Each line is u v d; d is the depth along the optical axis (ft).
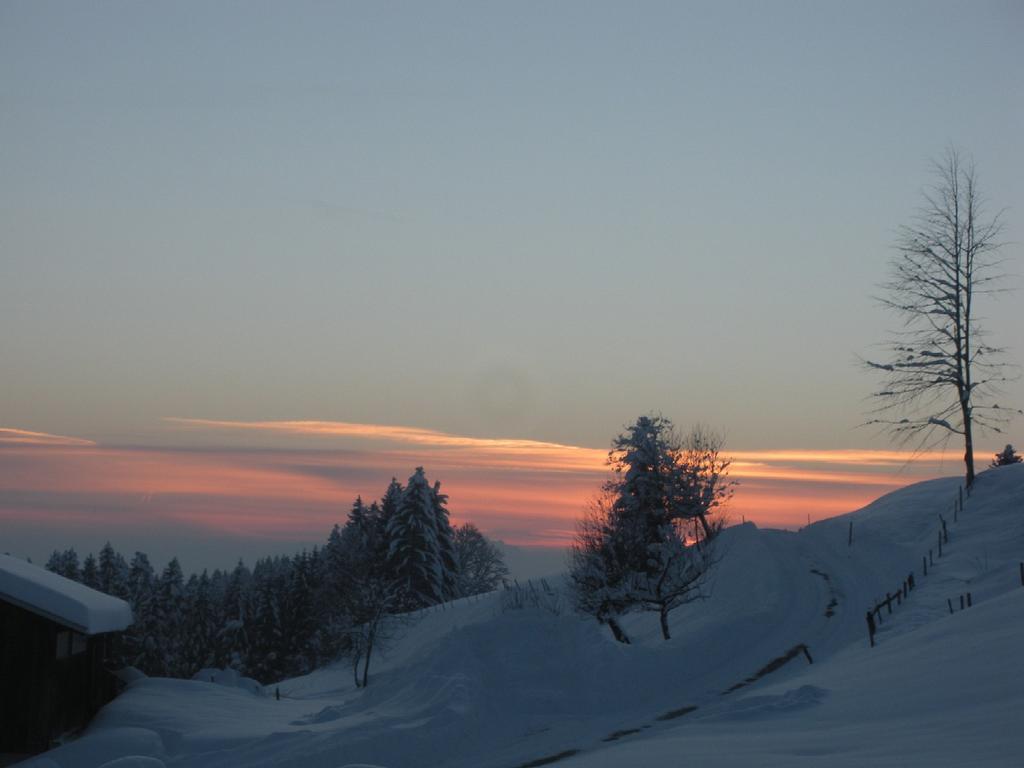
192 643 339.98
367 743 72.54
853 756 48.19
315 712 100.53
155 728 83.97
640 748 63.00
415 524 295.89
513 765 70.69
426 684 89.04
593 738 78.13
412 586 291.79
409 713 81.46
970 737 49.42
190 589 396.37
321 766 69.41
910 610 126.41
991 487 194.90
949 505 197.47
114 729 83.51
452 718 78.43
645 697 93.61
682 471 184.55
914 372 188.34
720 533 200.64
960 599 124.98
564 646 99.25
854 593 145.38
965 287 186.80
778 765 47.39
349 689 196.44
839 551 176.14
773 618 128.77
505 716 84.28
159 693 102.42
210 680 134.62
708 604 156.76
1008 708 55.31
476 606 236.63
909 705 63.93
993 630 83.61
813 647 115.14
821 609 136.05
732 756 52.80
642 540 155.63
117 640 117.19
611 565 152.66
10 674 82.17
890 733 54.75
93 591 99.86
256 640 324.39
